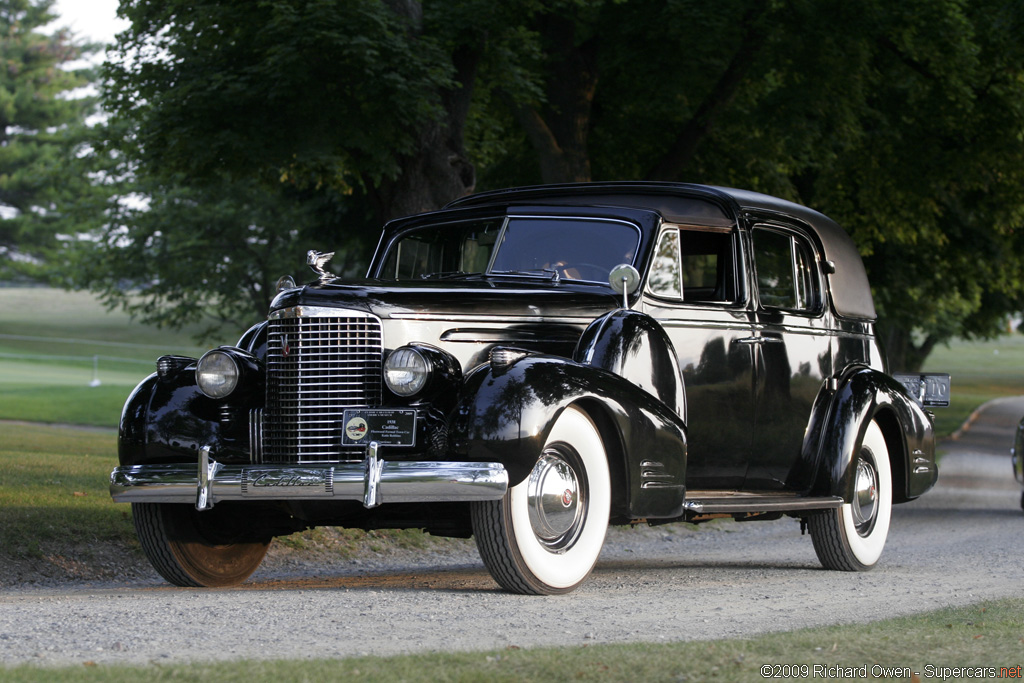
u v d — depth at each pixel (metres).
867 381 18.89
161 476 14.01
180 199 85.69
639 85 41.69
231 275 83.94
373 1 28.89
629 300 15.30
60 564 18.94
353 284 14.47
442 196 32.31
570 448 13.67
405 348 13.57
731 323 16.56
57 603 12.83
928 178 46.78
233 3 29.94
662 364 14.66
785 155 46.47
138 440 14.70
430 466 12.78
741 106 43.72
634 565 21.22
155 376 15.41
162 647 9.74
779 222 17.92
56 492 23.75
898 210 50.69
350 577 18.91
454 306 14.30
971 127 45.31
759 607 13.02
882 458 19.66
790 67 40.84
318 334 13.92
